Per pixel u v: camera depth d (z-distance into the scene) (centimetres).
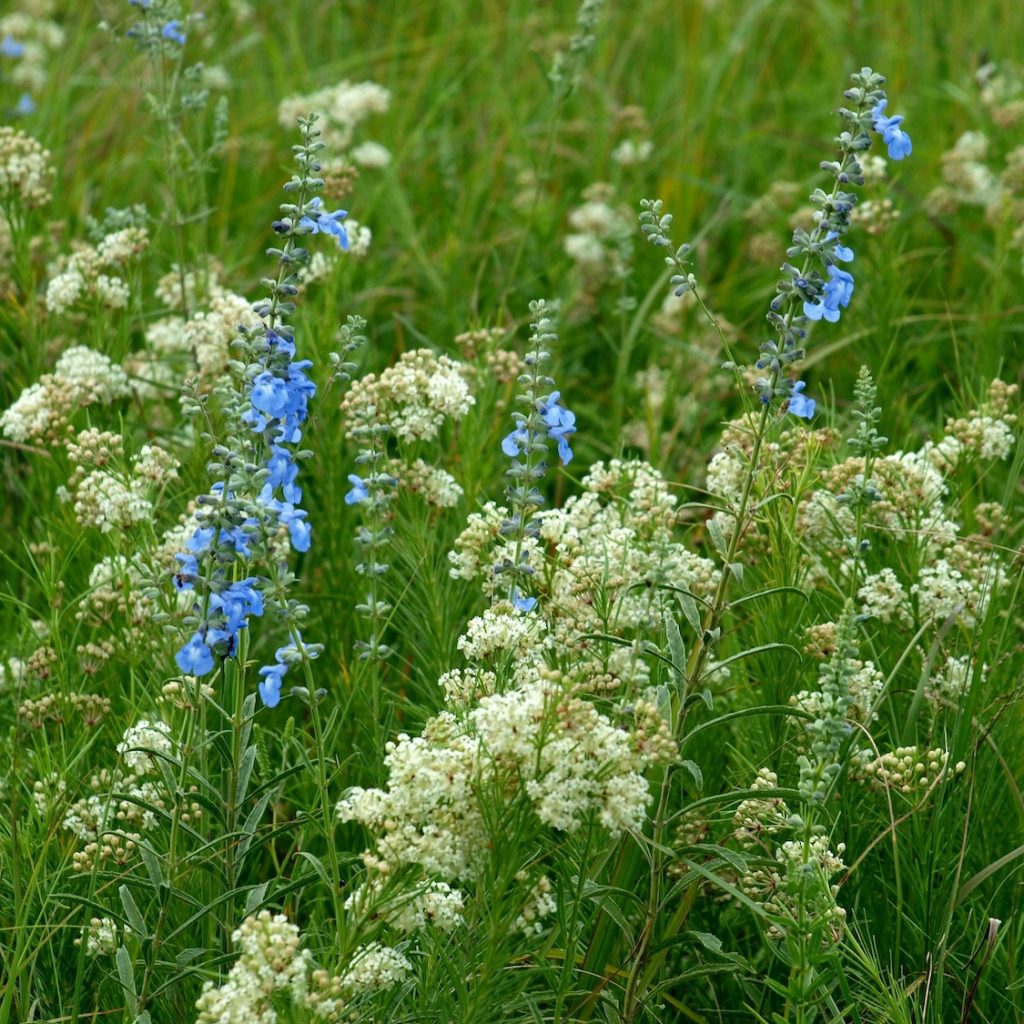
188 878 173
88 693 188
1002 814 182
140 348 222
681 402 217
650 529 185
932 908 176
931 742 180
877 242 217
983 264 232
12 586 201
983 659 182
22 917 171
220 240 227
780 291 170
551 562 180
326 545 199
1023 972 176
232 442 167
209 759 182
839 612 188
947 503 197
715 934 179
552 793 163
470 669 174
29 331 210
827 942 170
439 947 166
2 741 183
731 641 187
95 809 176
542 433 175
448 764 164
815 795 166
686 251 173
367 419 175
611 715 171
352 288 231
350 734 186
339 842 182
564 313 228
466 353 206
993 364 215
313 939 173
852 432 205
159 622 170
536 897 166
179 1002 171
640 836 167
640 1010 173
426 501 189
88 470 194
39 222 228
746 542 187
